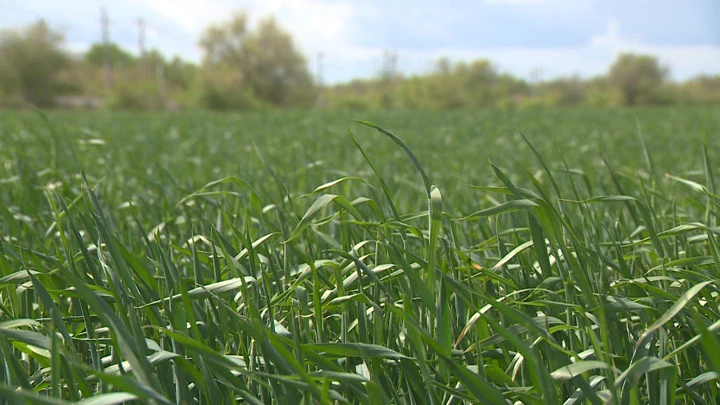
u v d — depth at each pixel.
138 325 1.21
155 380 1.12
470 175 5.81
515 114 32.38
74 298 1.81
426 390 1.45
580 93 101.75
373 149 9.44
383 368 1.51
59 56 70.31
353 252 1.79
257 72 81.69
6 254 2.15
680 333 1.69
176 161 7.38
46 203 3.65
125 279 1.55
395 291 1.95
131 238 3.11
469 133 16.69
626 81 93.31
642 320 1.66
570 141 12.98
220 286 1.50
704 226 1.70
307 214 1.52
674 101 93.31
